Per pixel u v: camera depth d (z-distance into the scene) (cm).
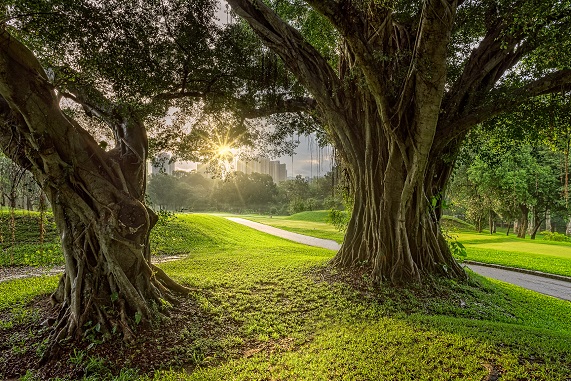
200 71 704
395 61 803
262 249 1631
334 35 970
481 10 807
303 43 838
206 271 995
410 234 886
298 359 434
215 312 618
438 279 865
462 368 385
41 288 778
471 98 870
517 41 809
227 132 959
